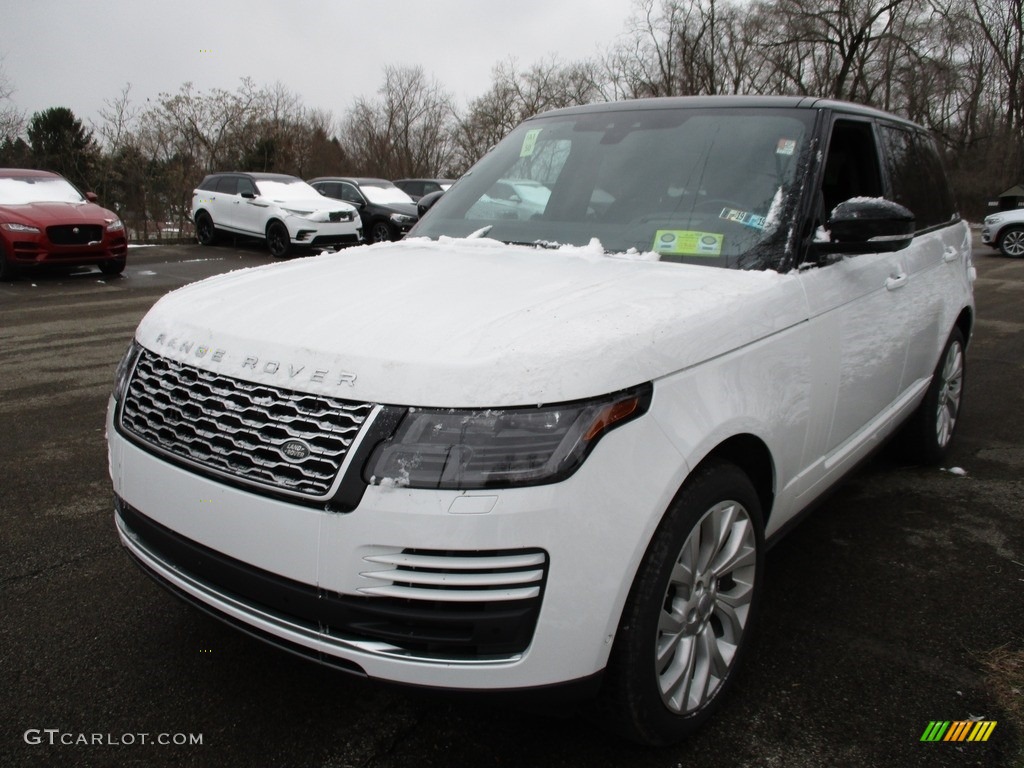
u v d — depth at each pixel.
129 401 2.31
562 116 3.68
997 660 2.67
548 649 1.83
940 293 3.99
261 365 1.98
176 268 14.24
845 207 2.67
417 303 2.17
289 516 1.86
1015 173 39.41
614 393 1.87
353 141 47.91
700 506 2.11
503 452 1.76
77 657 2.64
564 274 2.50
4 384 6.11
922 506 3.94
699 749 2.25
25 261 11.71
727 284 2.42
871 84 37.97
